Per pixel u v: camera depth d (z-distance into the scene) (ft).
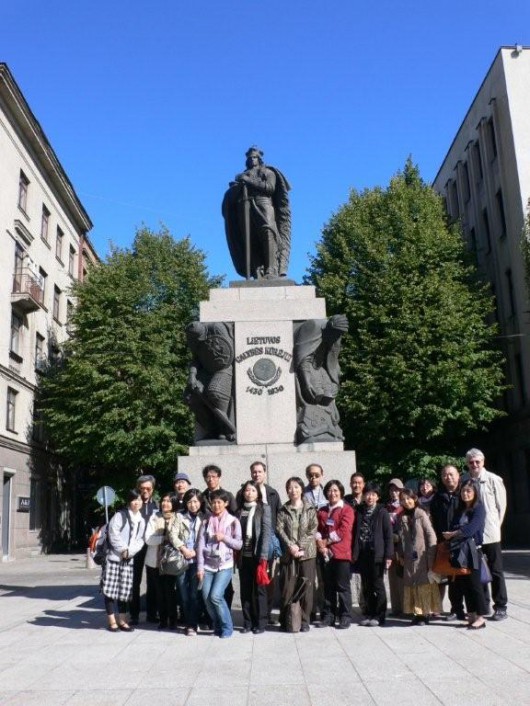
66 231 132.16
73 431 93.86
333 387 34.78
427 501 29.63
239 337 34.81
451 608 26.99
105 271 100.07
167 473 94.84
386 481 80.53
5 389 96.22
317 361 34.88
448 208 128.36
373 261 86.07
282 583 25.35
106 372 93.76
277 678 17.83
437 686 16.65
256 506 25.53
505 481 101.50
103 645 23.16
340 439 34.22
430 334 78.38
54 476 120.98
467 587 24.67
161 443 91.20
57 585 50.88
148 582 28.66
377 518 26.27
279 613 26.66
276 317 35.19
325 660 19.81
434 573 25.50
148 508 27.48
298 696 16.05
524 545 92.63
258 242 39.29
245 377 34.32
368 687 16.72
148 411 90.43
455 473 26.22
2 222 97.76
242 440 33.53
